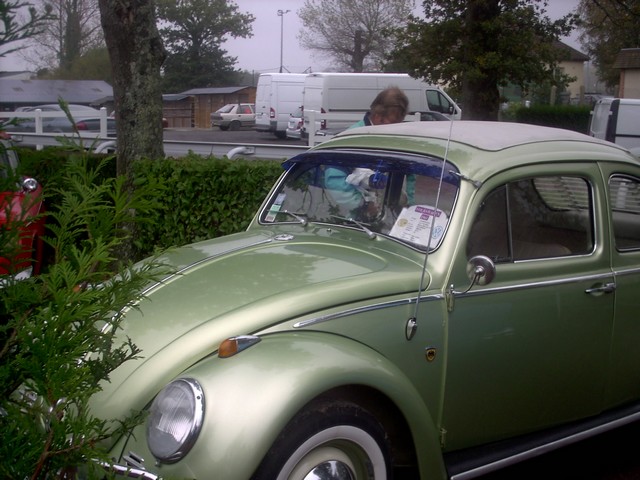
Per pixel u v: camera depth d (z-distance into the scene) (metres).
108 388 2.84
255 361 2.70
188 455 2.54
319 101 25.08
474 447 3.46
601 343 3.80
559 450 4.44
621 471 4.17
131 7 6.79
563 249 3.71
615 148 4.14
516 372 3.48
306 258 3.48
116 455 2.71
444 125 4.14
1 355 2.09
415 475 3.31
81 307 2.08
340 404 2.77
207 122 55.53
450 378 3.24
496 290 3.37
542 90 35.22
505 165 3.52
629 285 3.90
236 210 6.55
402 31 18.38
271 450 2.59
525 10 17.08
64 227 2.31
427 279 3.23
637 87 33.69
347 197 3.91
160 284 3.36
